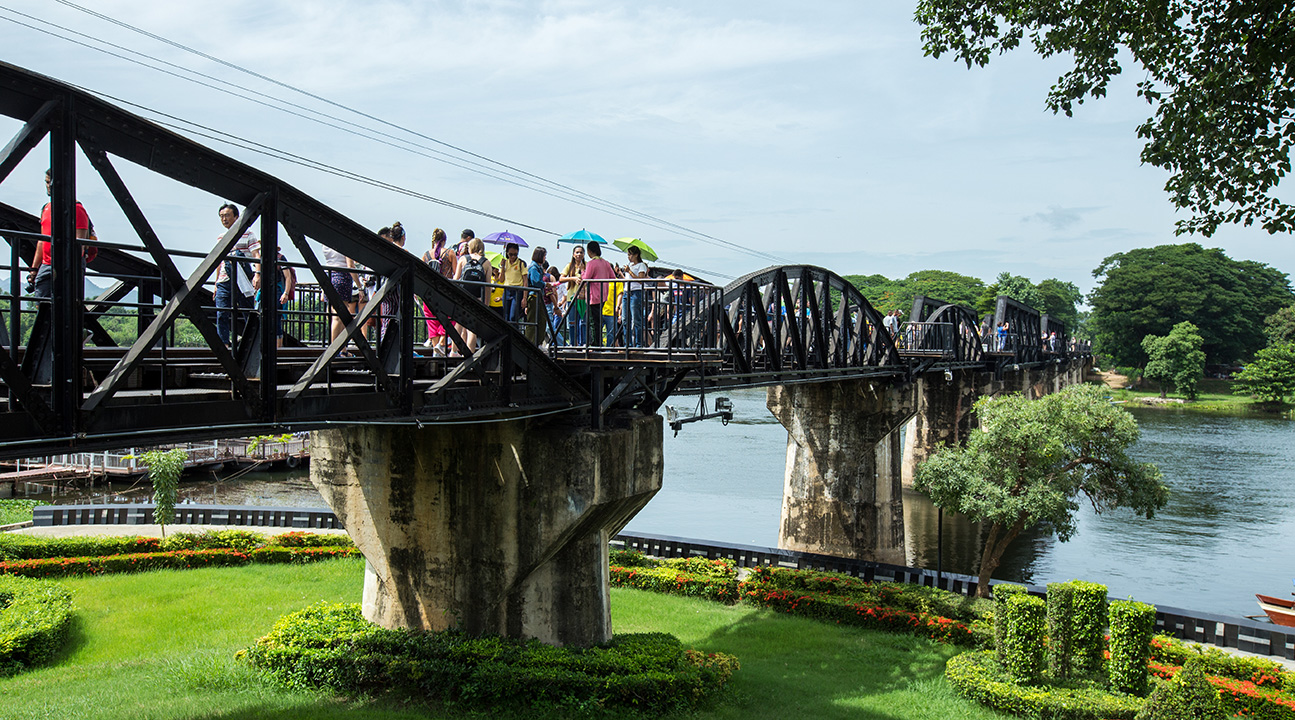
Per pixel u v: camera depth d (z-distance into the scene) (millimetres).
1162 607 20422
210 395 9141
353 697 14000
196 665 15047
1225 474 55969
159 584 22516
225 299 12422
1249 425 83000
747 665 17734
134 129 8078
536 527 14297
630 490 14594
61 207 7570
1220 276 114375
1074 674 16406
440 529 15070
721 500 46125
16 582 20625
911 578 24516
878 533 32969
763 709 14805
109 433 7969
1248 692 16141
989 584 23484
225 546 25859
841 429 32938
